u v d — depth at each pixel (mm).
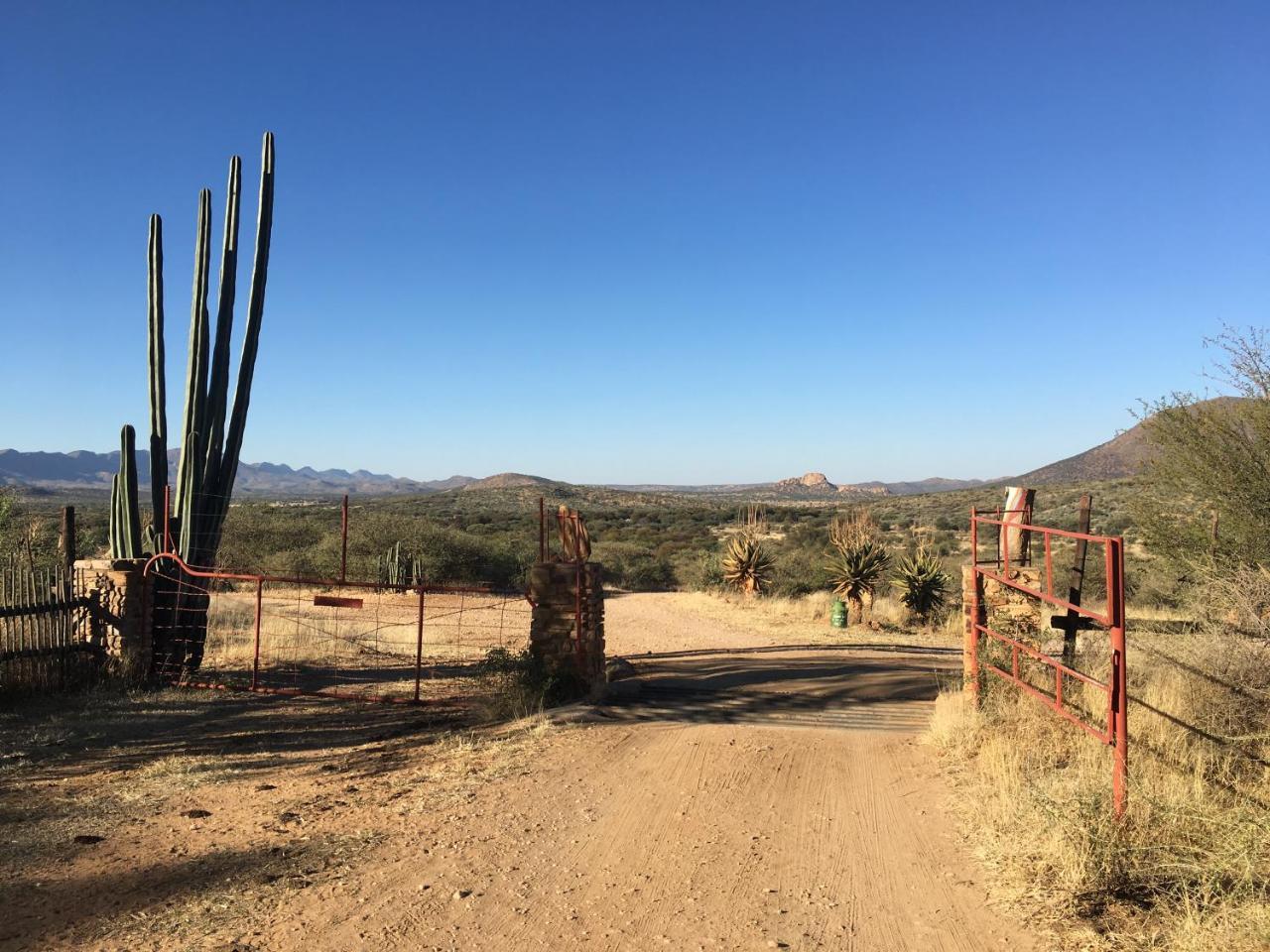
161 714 9539
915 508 66125
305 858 5121
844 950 4051
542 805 6234
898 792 6633
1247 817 4578
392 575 28641
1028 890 4496
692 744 8195
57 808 6078
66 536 13000
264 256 13375
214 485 12734
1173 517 11516
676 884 4836
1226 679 6285
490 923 4285
